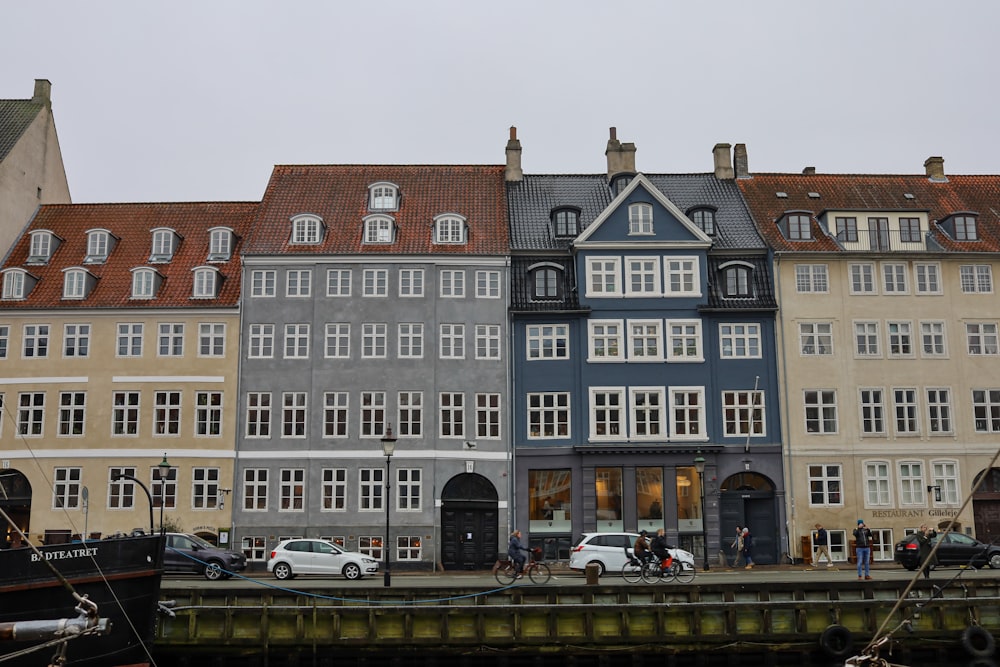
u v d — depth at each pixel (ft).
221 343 139.23
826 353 139.44
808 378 138.31
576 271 141.08
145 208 157.28
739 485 136.56
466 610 84.38
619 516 134.62
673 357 138.21
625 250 140.67
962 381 139.54
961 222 146.10
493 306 139.74
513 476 135.33
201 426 136.77
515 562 102.94
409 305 139.33
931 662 84.02
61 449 136.05
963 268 143.02
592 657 84.02
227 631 84.43
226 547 132.46
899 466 136.77
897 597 88.58
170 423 136.87
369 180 155.53
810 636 83.66
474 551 133.69
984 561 114.42
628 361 138.10
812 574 113.80
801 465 135.85
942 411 139.03
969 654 83.66
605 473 135.74
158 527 133.08
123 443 136.15
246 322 138.82
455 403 137.18
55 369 138.62
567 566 127.85
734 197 154.92
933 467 136.98
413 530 133.18
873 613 84.48
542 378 138.31
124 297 141.49
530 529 134.51
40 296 141.59
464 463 135.03
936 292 141.69
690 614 84.33
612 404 137.59
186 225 153.99
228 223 153.99
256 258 140.05
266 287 140.15
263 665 84.17
